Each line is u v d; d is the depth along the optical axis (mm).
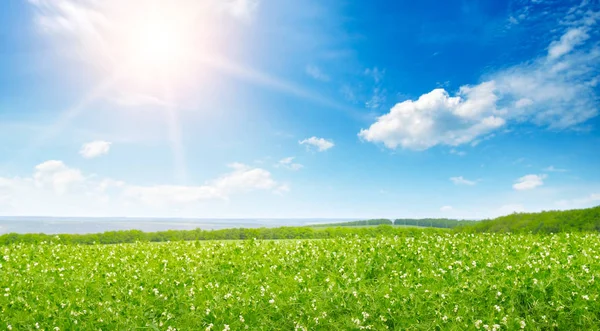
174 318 9820
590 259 12672
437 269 12203
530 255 13609
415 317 9523
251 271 13203
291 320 9844
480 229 28094
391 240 17125
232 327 9430
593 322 9250
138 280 12359
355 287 11047
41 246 18141
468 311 9625
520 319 9352
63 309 10180
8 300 10680
